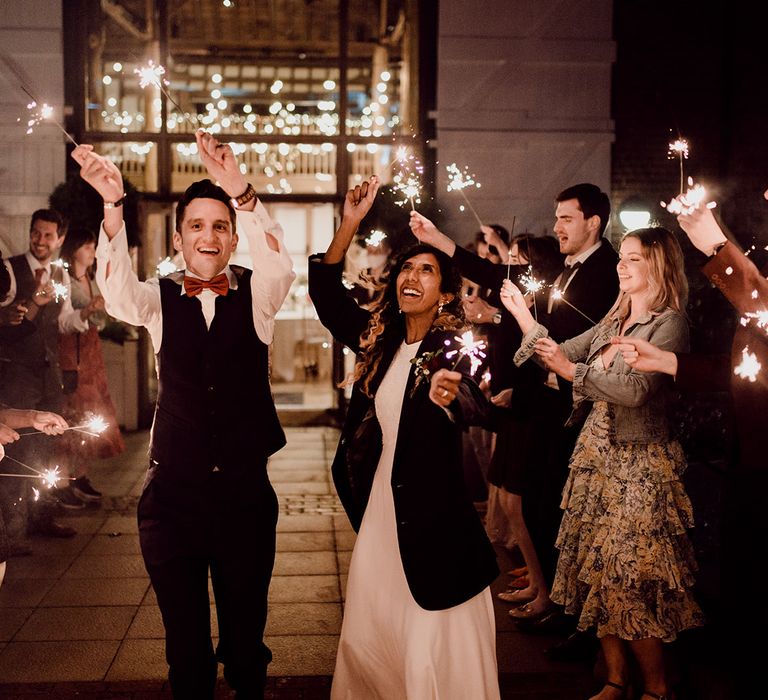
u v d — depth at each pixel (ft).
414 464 9.84
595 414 11.51
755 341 9.69
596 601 11.28
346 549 18.79
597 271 14.51
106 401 22.36
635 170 31.24
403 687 10.25
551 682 12.59
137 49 32.24
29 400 18.38
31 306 18.62
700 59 30.94
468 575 9.74
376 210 27.68
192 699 10.30
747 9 30.48
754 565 10.14
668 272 11.33
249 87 36.40
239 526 10.47
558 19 30.86
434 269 10.26
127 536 19.65
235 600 10.61
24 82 30.50
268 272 10.64
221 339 10.49
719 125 31.07
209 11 33.65
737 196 30.91
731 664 11.36
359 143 31.91
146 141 31.60
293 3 33.12
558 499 14.26
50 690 12.35
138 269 31.89
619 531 11.11
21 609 15.37
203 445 10.39
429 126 31.27
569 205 14.65
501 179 31.19
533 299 14.48
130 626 14.66
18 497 18.21
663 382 11.14
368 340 10.43
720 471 18.20
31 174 30.60
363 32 33.17
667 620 11.09
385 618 10.07
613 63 30.99
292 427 33.37
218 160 10.12
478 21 30.89
